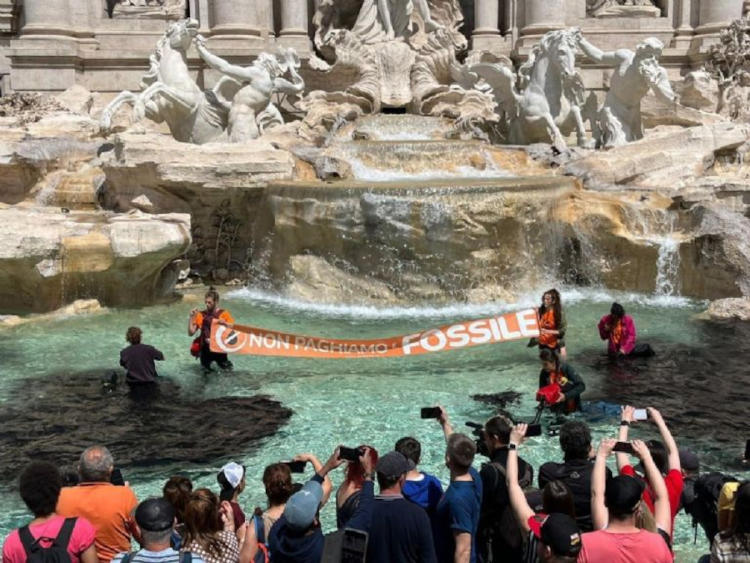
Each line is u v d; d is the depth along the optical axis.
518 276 17.69
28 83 26.11
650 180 20.08
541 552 4.72
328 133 23.23
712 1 27.77
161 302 17.05
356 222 16.89
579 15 28.62
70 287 16.17
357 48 26.39
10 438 9.93
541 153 21.41
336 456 5.66
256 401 11.14
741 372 12.26
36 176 20.00
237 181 18.50
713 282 17.34
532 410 10.74
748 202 18.72
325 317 16.05
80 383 11.88
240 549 5.71
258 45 26.80
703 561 5.65
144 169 18.25
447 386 11.73
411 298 17.06
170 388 11.65
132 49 27.16
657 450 6.62
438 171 20.48
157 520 4.79
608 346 13.13
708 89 25.17
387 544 5.13
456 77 26.56
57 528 4.99
